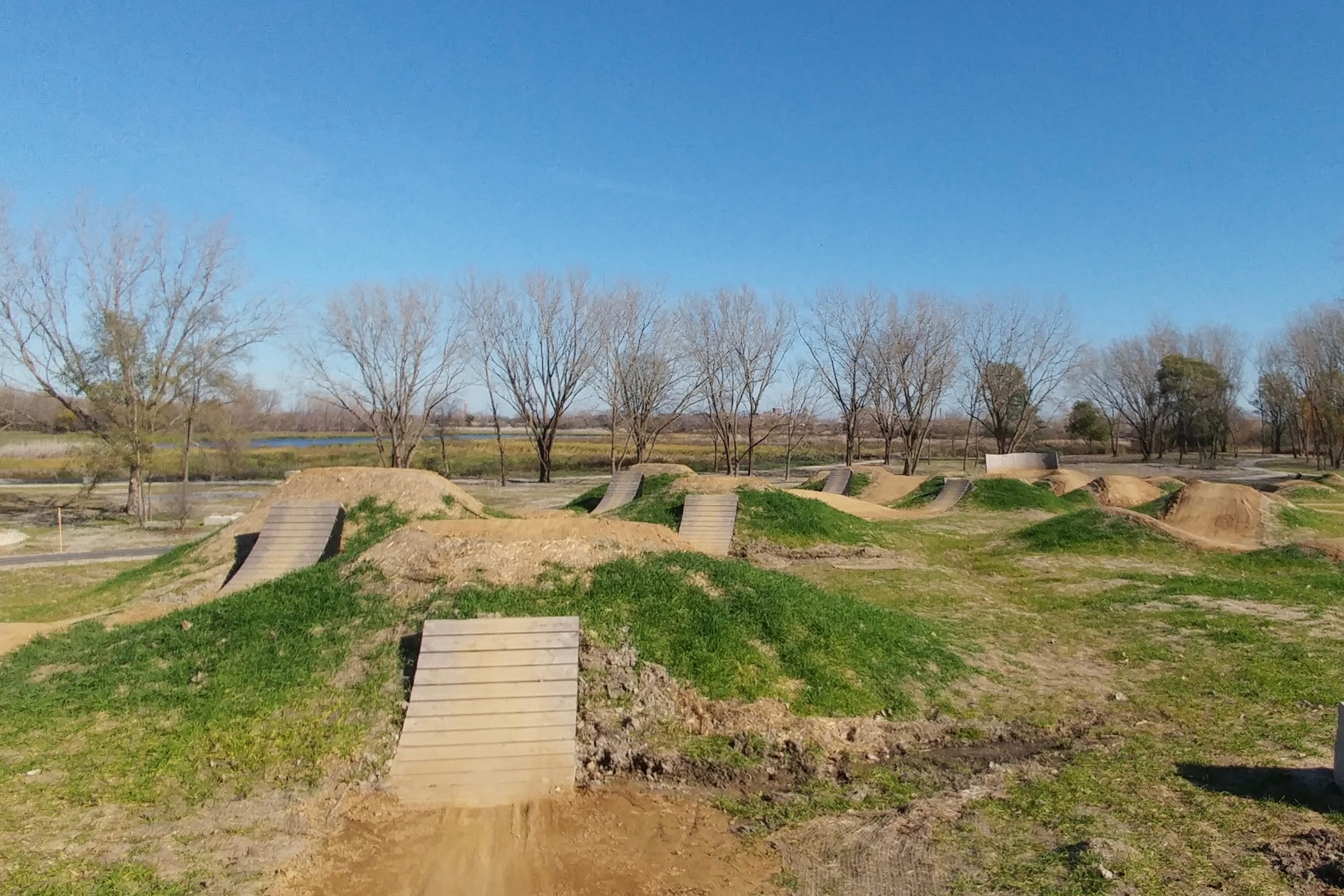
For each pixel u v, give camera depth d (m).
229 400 33.59
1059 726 8.95
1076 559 18.52
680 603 10.27
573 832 6.87
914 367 47.12
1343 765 6.98
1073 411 76.88
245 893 5.84
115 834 6.62
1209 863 5.94
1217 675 10.45
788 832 6.81
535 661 8.88
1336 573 15.73
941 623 12.73
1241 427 90.25
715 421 48.19
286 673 9.09
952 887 5.83
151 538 24.83
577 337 44.81
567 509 27.88
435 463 54.28
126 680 9.23
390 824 6.96
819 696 9.02
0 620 14.58
